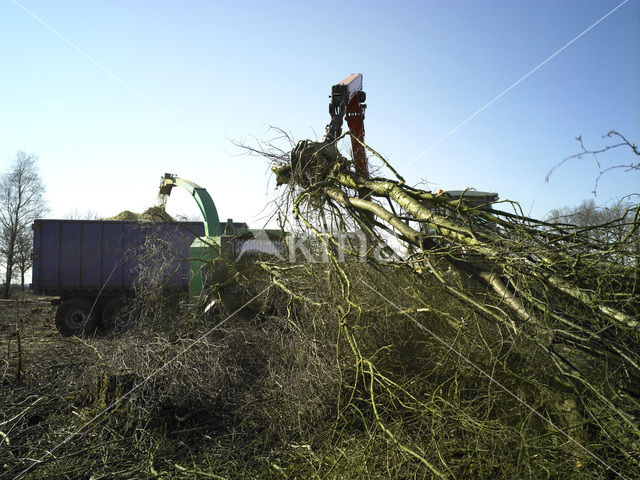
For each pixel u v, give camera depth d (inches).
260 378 183.6
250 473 134.9
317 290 192.1
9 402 185.3
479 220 175.5
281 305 217.9
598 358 127.2
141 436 153.3
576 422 122.9
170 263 255.9
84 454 147.1
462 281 168.1
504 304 145.4
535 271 139.2
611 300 126.4
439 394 147.8
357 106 260.4
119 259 459.2
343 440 141.6
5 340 376.5
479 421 128.2
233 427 161.0
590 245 141.3
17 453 150.3
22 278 1195.3
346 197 199.3
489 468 117.0
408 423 138.7
